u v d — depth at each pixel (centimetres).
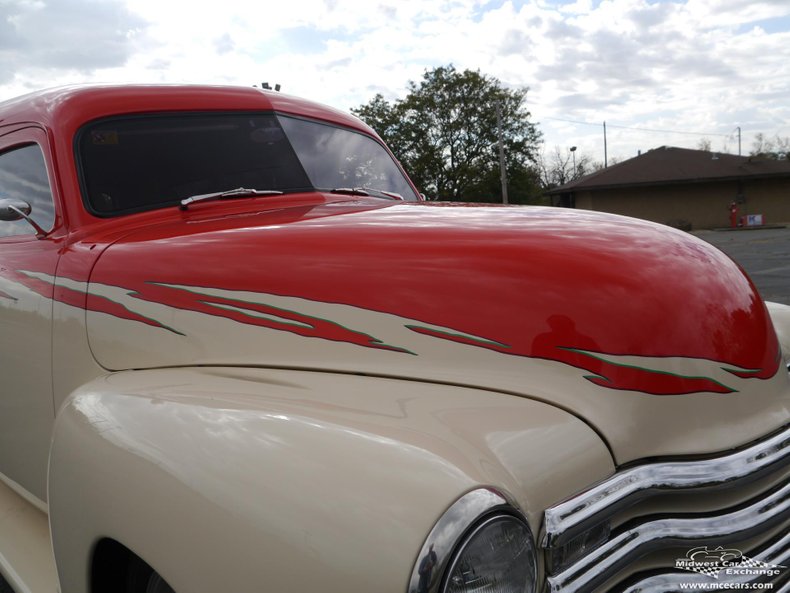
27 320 245
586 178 4262
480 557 115
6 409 260
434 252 182
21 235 271
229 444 141
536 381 158
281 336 184
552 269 170
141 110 277
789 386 185
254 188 282
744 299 183
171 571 135
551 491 133
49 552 229
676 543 143
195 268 202
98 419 167
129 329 209
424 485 120
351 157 329
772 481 160
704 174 3931
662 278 171
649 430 154
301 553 119
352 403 157
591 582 132
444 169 4178
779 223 3900
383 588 111
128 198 255
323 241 195
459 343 167
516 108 4181
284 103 324
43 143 262
